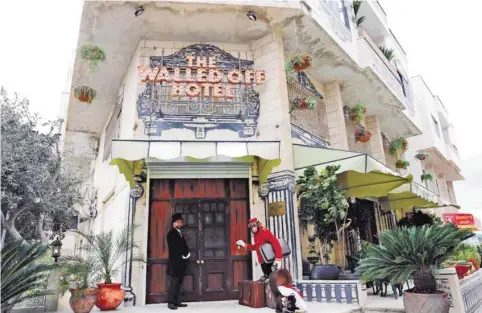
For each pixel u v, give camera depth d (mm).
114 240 9148
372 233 12555
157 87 9117
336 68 11750
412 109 16891
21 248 5492
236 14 9117
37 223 9344
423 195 10648
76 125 15102
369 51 12141
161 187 8383
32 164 8133
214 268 8109
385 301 7438
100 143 15562
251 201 8500
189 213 8328
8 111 8133
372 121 15234
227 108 9273
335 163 8320
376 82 12680
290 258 7977
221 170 8578
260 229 7125
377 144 14867
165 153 7133
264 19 9398
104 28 9219
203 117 9078
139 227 7973
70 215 10250
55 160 9195
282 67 9633
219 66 9758
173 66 9492
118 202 9469
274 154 7488
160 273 7883
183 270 7086
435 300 5609
